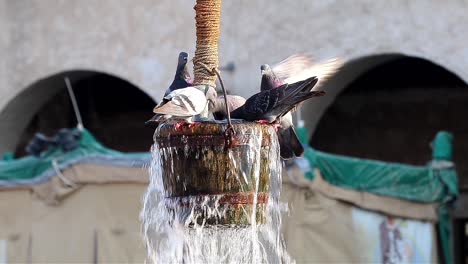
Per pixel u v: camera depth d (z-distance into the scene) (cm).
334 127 1814
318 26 1525
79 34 1677
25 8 1708
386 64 1769
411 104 1784
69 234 1267
